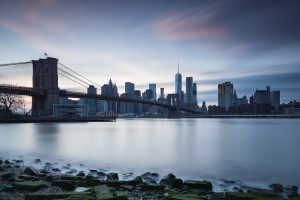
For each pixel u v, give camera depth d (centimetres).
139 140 5166
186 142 4875
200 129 9375
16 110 13750
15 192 1352
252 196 1233
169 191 1429
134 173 2162
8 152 3409
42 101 14000
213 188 1655
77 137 5622
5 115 11719
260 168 2497
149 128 9838
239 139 5588
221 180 1955
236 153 3506
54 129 8219
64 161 2734
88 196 1177
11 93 11806
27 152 3416
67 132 7050
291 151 3731
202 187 1600
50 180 1653
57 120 13375
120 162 2719
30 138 5275
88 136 5950
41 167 2327
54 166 2386
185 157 3120
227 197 1265
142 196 1362
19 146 4047
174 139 5444
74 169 2216
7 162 2497
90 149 3762
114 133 7006
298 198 1241
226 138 5794
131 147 4044
